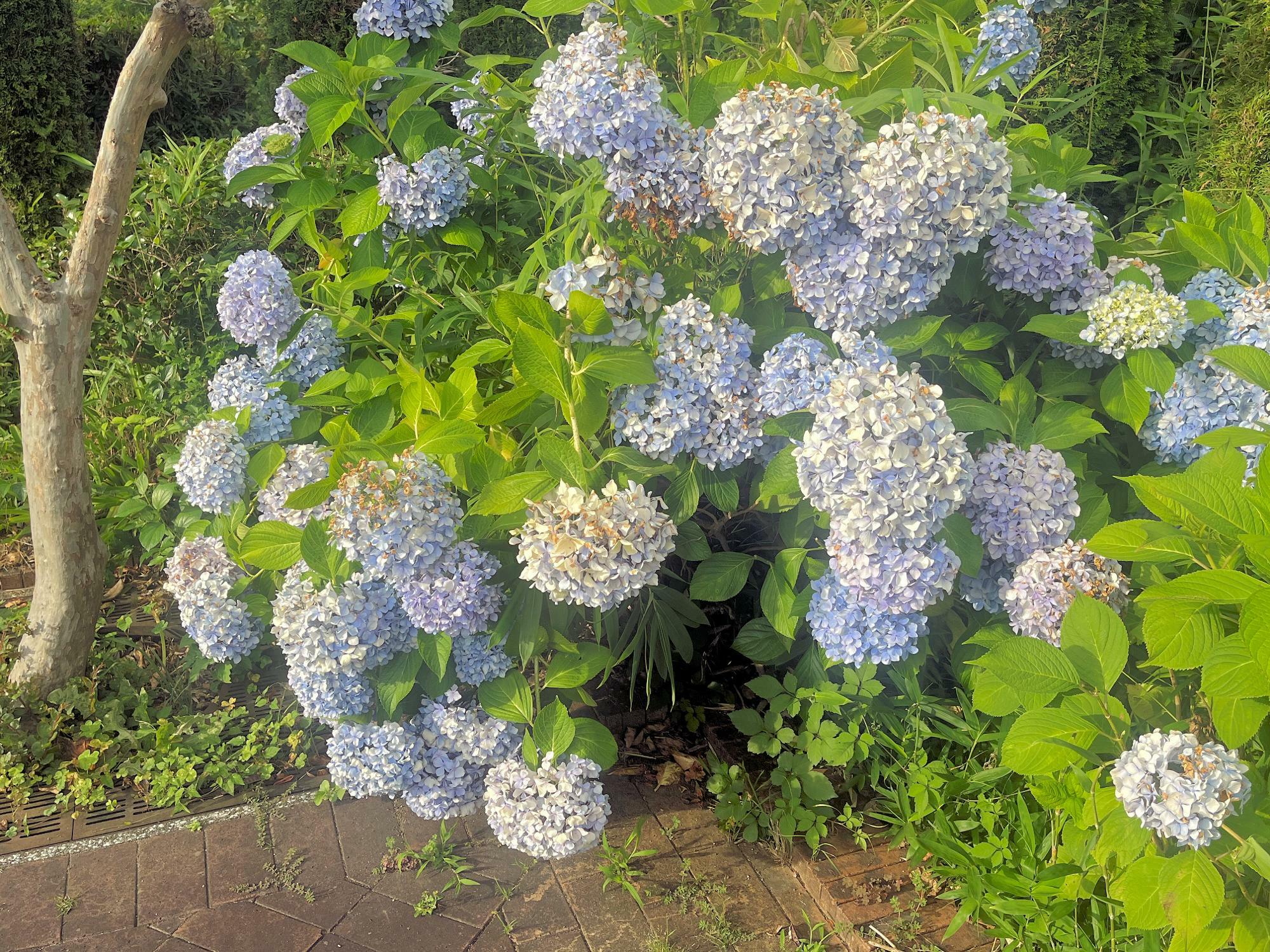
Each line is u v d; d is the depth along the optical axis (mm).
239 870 2654
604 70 2375
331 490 2293
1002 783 2576
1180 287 2791
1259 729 1979
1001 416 2373
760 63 2887
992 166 2227
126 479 4195
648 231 2660
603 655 2545
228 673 3260
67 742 3076
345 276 3000
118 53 8406
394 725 2541
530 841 2350
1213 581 1673
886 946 2373
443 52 3104
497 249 3207
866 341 2352
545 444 2172
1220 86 5031
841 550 2174
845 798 2814
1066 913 2209
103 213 2867
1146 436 2531
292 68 6648
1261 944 1740
